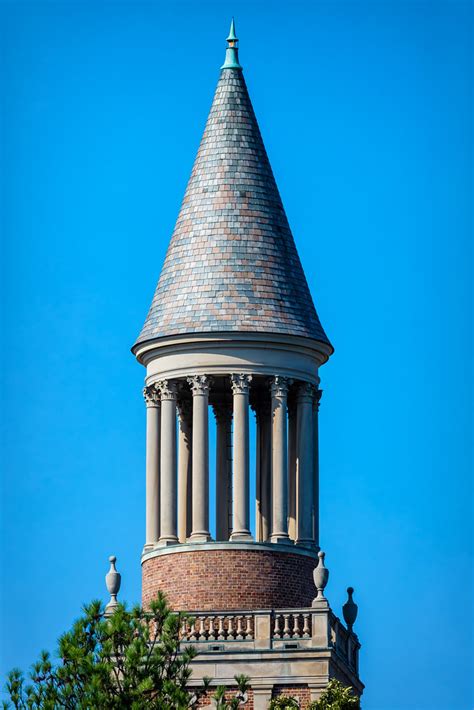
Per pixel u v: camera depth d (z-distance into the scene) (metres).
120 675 160.38
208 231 178.62
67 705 152.00
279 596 173.50
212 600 173.00
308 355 178.00
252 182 180.25
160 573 174.38
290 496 179.00
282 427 175.88
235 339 175.62
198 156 181.50
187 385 178.50
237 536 173.75
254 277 177.50
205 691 160.38
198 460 174.88
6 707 152.88
